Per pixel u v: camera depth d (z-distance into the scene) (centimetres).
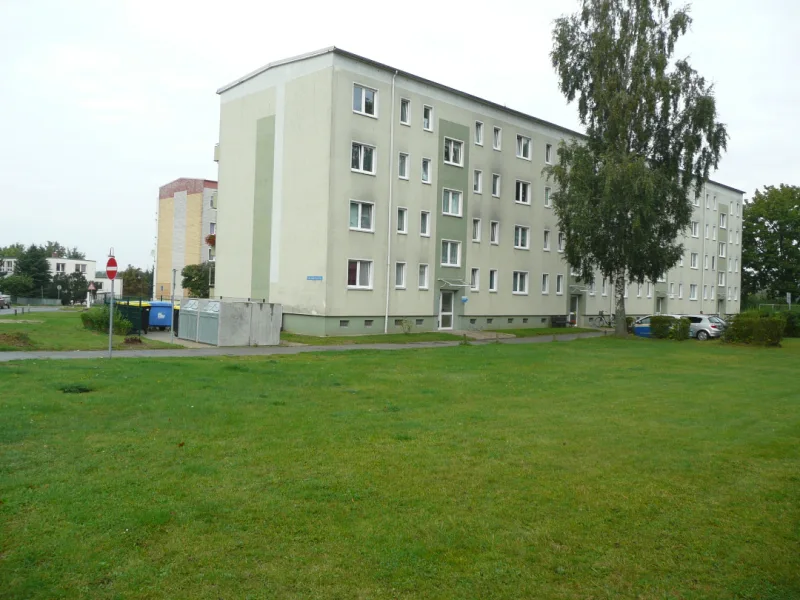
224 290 3766
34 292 9150
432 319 3644
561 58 3500
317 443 848
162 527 554
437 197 3656
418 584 473
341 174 3134
